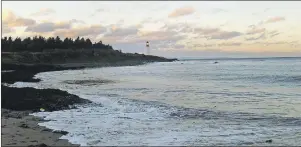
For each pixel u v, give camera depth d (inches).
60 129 524.4
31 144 433.1
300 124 563.5
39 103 736.3
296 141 457.4
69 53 4419.3
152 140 463.8
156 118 623.2
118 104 788.6
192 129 530.6
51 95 837.2
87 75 2116.1
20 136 474.6
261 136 485.4
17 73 1727.4
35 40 4911.4
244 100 858.8
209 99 882.8
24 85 1322.6
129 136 485.7
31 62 3496.6
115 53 5511.8
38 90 900.6
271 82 1407.5
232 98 900.0
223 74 2057.1
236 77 1748.3
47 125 553.6
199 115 649.6
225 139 468.8
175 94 1003.3
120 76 2021.4
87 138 472.4
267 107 741.9
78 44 5492.1
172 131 517.0
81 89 1192.2
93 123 575.2
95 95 983.0
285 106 754.2
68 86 1322.6
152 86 1293.1
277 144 444.1
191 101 845.8
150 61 6127.0
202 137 480.1
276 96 936.9
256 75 1822.1
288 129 527.8
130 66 3966.5
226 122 584.1
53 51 4397.1
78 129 527.2
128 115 651.5
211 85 1314.0
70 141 454.6
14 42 4498.0
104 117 630.5
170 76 1984.5
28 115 642.2
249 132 509.0
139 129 530.6
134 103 807.1
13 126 537.0
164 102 828.0
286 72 2005.4
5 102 732.7
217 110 703.7
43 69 2647.6
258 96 938.7
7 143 436.1
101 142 452.8
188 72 2412.6
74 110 703.7
